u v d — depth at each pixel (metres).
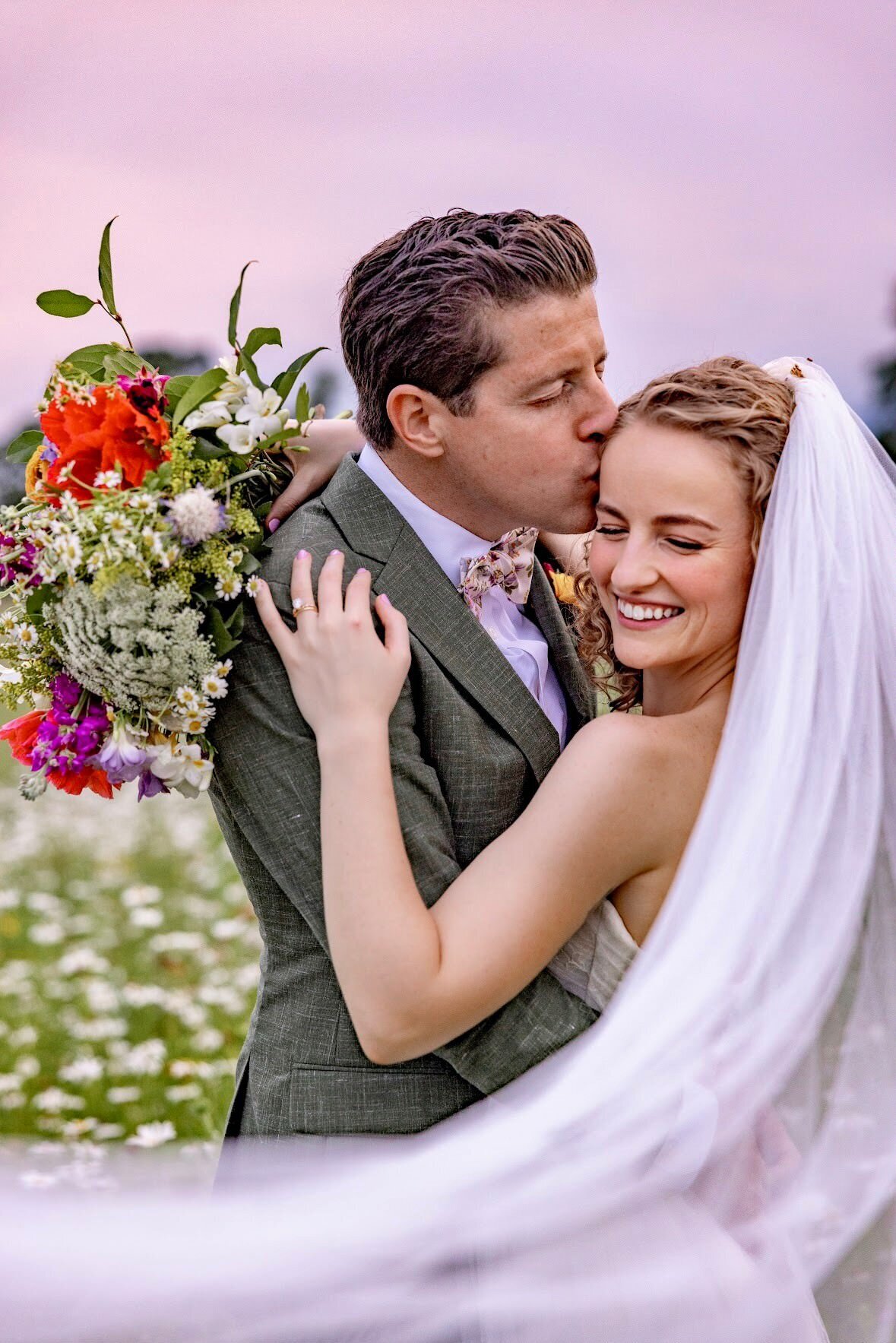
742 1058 1.77
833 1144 1.85
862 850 1.82
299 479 2.19
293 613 1.94
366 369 2.04
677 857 1.90
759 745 1.81
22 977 4.20
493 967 1.77
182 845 5.56
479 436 1.98
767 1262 1.85
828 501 1.90
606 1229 1.80
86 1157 2.82
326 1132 1.97
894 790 1.91
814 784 1.82
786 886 1.78
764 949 1.77
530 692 2.09
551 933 1.82
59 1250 1.72
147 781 2.00
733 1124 1.79
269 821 1.96
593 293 1.99
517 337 1.92
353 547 2.02
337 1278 1.74
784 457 1.91
